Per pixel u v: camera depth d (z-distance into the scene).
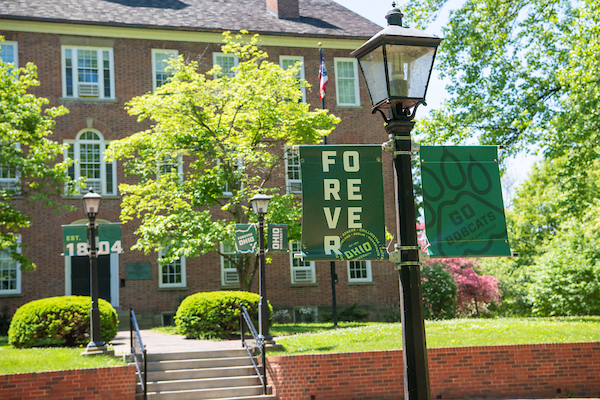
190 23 27.41
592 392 12.66
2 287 23.70
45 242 24.25
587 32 18.47
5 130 19.03
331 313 26.64
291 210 21.38
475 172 6.93
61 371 10.79
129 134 25.95
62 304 15.05
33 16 24.97
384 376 12.29
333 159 6.62
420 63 6.08
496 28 21.41
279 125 22.55
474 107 21.83
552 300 27.38
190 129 20.80
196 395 11.90
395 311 27.56
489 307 33.84
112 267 24.97
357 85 29.23
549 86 21.56
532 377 12.59
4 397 10.38
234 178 21.33
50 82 25.28
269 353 13.09
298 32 28.52
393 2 6.42
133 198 21.55
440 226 6.76
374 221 6.60
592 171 24.39
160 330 20.88
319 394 12.02
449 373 12.36
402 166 5.96
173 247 20.06
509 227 44.31
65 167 20.53
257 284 26.50
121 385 11.22
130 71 26.33
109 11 26.72
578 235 27.92
